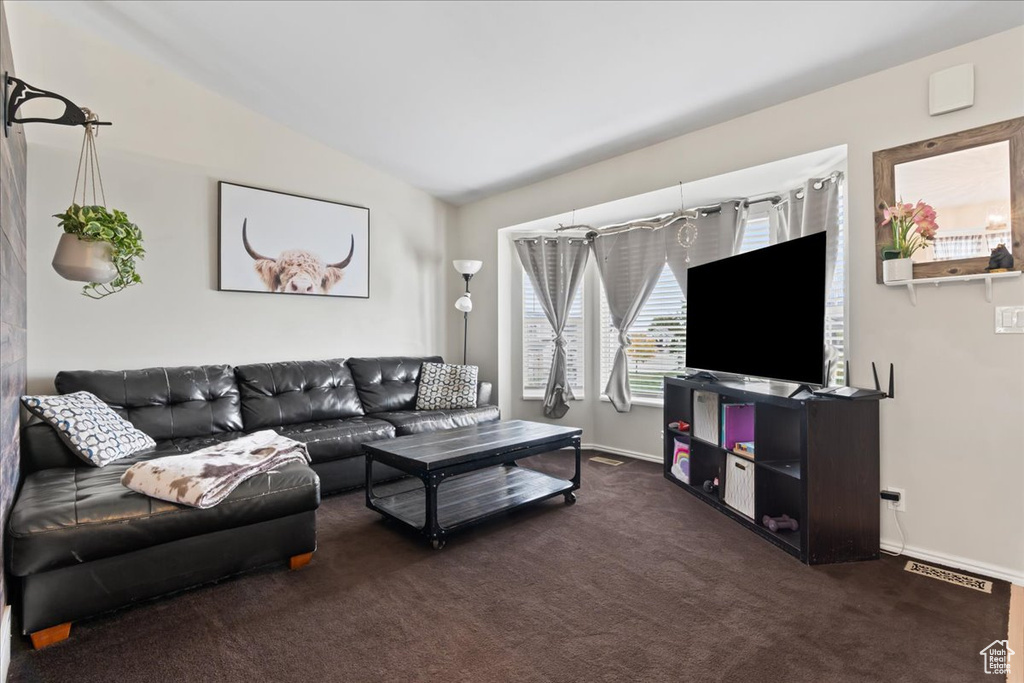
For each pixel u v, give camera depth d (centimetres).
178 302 334
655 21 225
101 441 236
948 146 217
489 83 293
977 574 210
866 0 198
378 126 365
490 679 144
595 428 459
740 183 322
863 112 244
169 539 183
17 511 165
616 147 353
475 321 487
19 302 231
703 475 321
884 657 153
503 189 455
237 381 338
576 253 455
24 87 202
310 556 221
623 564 218
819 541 218
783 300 254
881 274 236
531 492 286
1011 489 205
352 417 374
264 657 154
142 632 168
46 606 161
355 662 152
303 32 268
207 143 346
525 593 193
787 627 169
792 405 226
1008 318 205
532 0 223
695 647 158
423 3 234
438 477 235
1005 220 204
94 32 298
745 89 268
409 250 467
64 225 229
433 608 183
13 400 203
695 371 380
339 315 418
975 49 211
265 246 372
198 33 283
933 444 223
